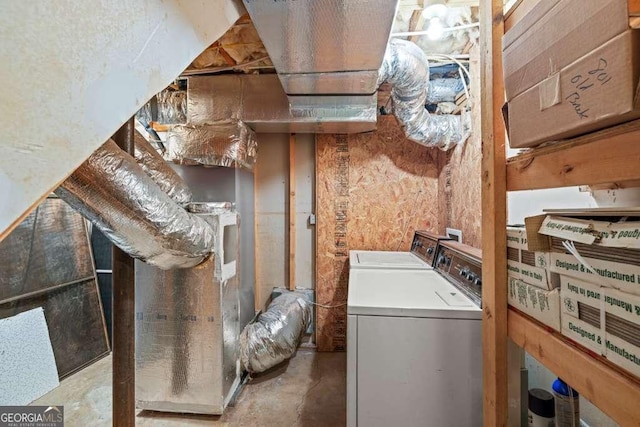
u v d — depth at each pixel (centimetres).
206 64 221
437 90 254
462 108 242
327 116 233
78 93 51
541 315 89
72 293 271
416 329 125
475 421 123
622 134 63
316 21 117
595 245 70
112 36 57
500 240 109
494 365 110
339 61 152
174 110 261
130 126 128
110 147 113
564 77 71
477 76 211
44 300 249
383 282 169
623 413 62
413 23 192
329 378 259
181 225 151
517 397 121
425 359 125
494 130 110
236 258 239
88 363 272
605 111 61
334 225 312
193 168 264
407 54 189
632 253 61
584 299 74
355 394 127
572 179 77
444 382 124
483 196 117
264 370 259
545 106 78
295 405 224
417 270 202
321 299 312
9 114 42
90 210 117
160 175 188
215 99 237
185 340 212
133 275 133
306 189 323
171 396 214
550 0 75
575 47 68
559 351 81
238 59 214
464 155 237
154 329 214
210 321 211
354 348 127
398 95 220
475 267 152
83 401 223
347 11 111
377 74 169
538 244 87
